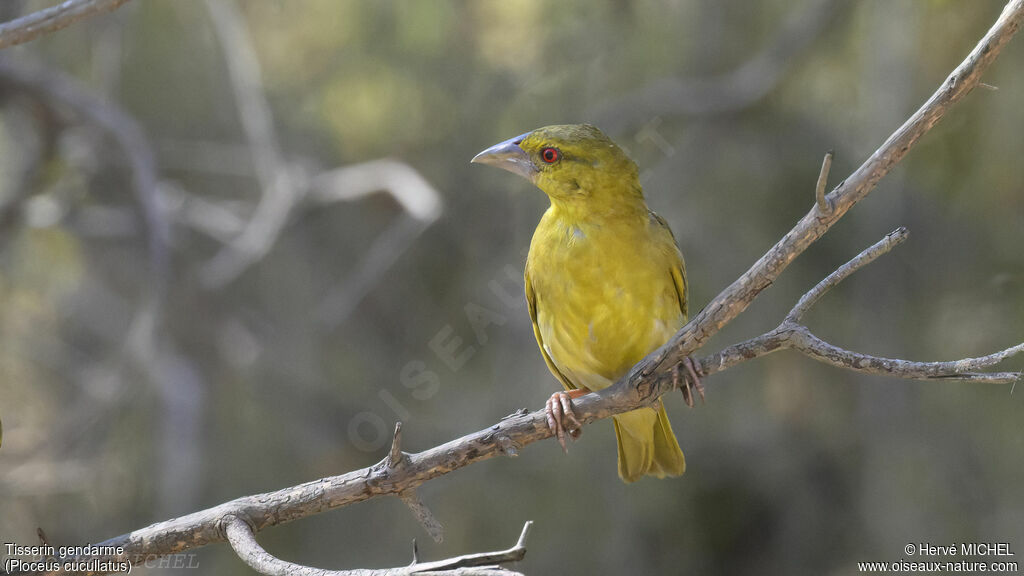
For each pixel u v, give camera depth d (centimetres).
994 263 1301
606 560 1312
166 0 1378
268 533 1298
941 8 1278
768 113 1381
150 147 1321
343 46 1337
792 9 1412
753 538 1426
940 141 1298
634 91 1388
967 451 1362
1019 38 1212
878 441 1403
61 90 1279
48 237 1453
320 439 1326
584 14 1351
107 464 1396
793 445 1437
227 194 1580
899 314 1384
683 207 1343
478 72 1338
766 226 1330
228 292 1421
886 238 516
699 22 1402
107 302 1532
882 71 1341
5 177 1439
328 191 1343
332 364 1357
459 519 1300
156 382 1345
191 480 1281
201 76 1421
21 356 1478
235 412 1348
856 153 1376
